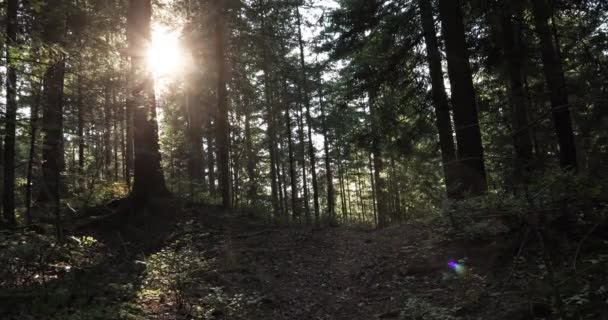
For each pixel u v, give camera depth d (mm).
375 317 6605
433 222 9562
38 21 10555
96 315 6180
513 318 5203
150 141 14195
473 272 6934
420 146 16234
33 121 8547
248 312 7344
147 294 7527
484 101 13289
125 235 12352
